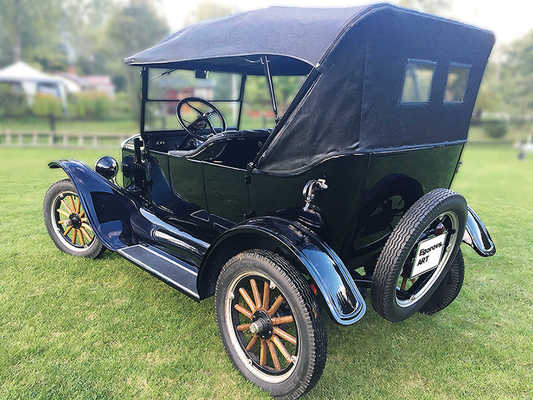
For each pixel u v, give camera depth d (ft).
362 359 8.22
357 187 6.56
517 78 100.48
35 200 19.13
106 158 12.17
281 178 7.14
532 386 7.57
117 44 102.73
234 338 7.66
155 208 11.05
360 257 8.03
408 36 6.50
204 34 8.27
